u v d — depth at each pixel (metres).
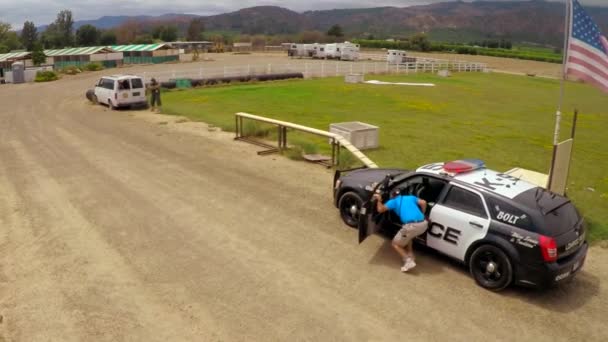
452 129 20.75
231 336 5.47
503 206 6.55
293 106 25.72
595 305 6.35
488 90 39.62
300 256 7.49
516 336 5.61
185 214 9.19
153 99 24.05
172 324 5.67
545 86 48.84
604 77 9.37
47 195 10.24
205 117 21.44
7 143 15.91
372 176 8.75
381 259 7.46
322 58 72.75
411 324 5.78
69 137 16.94
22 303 6.06
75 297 6.21
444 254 7.20
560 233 6.27
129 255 7.42
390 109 25.92
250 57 76.94
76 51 66.19
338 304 6.16
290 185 11.20
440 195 7.25
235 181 11.46
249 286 6.55
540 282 6.17
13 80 46.06
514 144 18.12
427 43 101.81
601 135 22.00
